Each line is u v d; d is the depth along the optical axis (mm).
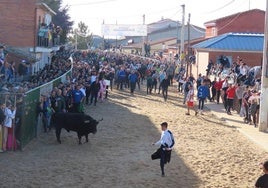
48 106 20391
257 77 32250
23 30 37062
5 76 26250
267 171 9742
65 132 21328
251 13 61031
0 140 17125
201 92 29469
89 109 28891
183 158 17625
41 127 20906
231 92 29172
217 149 19391
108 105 31078
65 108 22609
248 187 14273
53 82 24266
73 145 19031
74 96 23625
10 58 34344
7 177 14336
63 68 33656
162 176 15117
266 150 19625
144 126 23984
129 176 15031
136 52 93812
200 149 19281
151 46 98938
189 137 21750
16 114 17516
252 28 61219
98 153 17938
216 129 24234
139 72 45188
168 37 109938
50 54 44750
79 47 110250
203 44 49219
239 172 15961
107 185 13992
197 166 16547
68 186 13727
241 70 34938
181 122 25781
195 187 14141
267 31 24547
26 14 37031
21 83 25406
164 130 15117
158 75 43719
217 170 16125
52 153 17578
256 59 47188
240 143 21000
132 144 19734
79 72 34688
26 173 14852
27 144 18609
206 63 48188
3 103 17438
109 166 16125
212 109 31484
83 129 18938
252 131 23938
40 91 20516
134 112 28578
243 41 47156
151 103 33438
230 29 61469
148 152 18406
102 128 22875
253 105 25359
